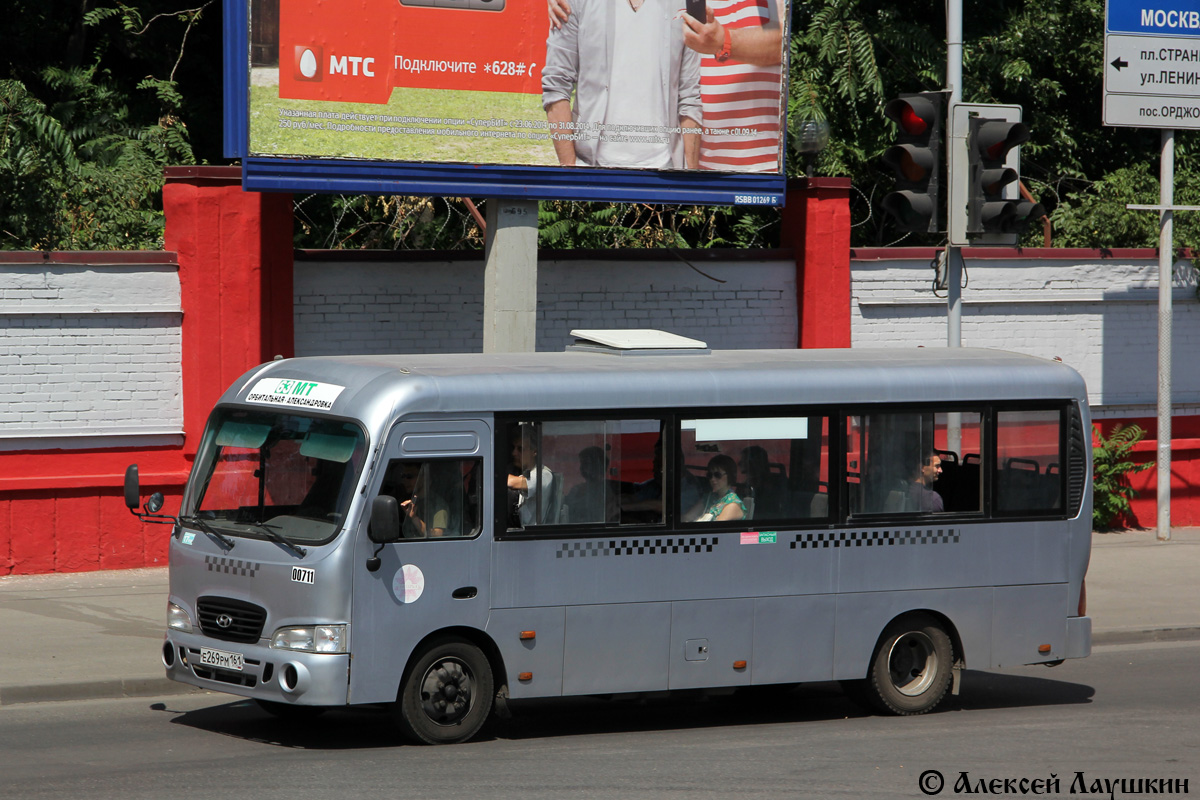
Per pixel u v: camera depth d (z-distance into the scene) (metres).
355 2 28.77
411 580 18.56
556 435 19.55
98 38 49.16
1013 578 22.17
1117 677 25.17
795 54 45.56
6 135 35.97
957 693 22.27
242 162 28.69
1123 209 41.25
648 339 21.94
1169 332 38.03
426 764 17.83
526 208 30.70
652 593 19.97
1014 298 38.09
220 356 30.42
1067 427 22.55
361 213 43.38
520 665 19.28
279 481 19.14
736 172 32.44
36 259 29.31
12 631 24.92
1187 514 40.66
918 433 21.67
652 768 17.81
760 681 20.64
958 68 27.22
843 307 36.03
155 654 23.56
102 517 30.20
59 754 18.25
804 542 20.88
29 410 29.55
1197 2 37.06
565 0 30.36
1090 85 50.34
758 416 20.70
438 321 32.81
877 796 16.58
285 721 20.58
